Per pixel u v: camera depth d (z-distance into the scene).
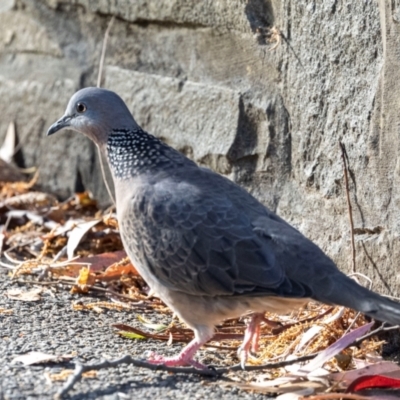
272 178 11.02
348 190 9.77
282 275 8.49
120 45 13.02
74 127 10.25
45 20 14.08
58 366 8.69
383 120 9.51
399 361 9.54
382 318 8.05
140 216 9.20
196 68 11.95
